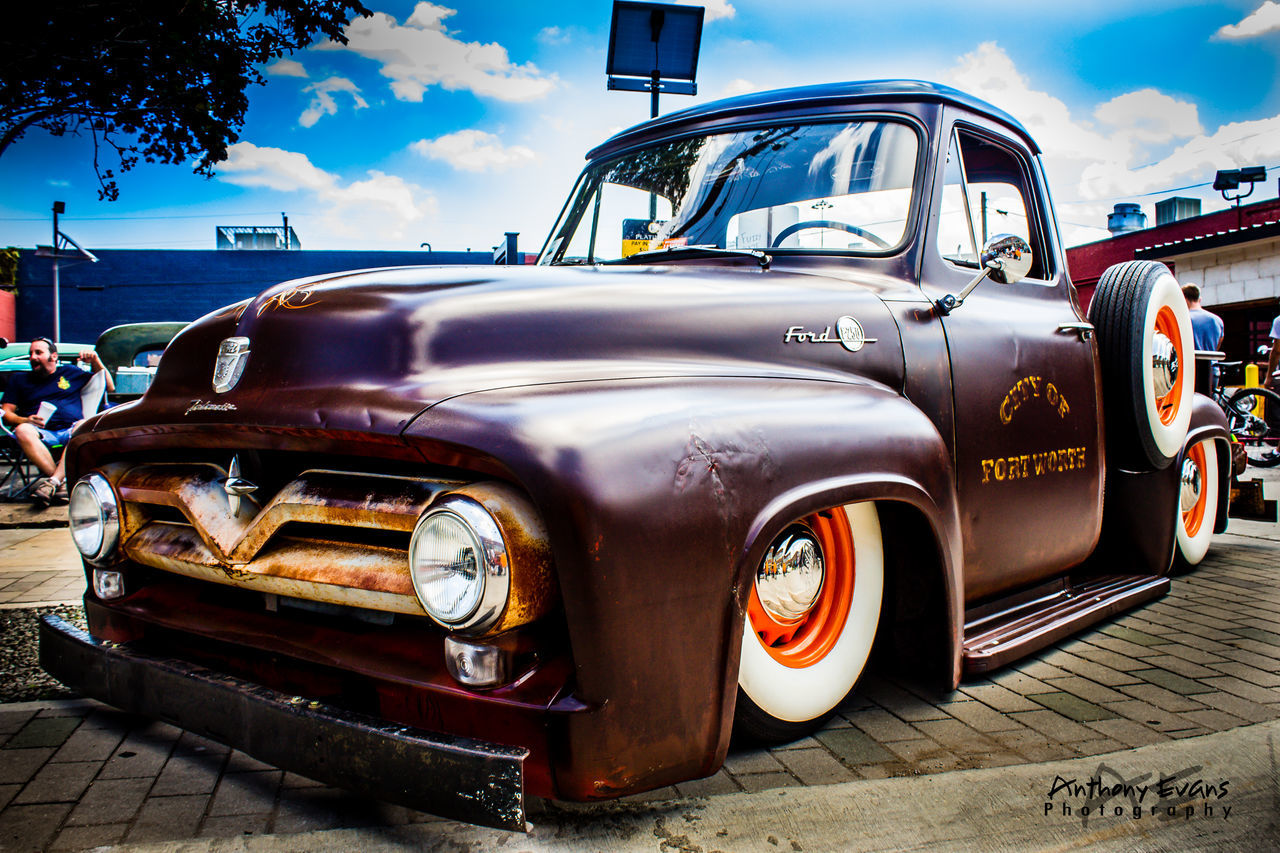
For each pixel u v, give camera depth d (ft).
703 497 5.20
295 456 6.08
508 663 4.84
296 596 5.63
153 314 126.82
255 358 6.00
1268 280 54.85
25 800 6.17
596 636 4.72
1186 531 13.39
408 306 5.80
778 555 6.49
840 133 8.73
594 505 4.69
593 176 10.14
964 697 8.23
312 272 129.90
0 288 119.65
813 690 6.97
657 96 21.71
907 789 6.22
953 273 8.64
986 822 5.82
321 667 5.57
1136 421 10.50
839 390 6.75
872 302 7.65
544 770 4.79
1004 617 9.04
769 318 6.91
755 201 8.66
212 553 5.96
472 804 4.58
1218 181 64.69
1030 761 6.79
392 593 5.14
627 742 4.86
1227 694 8.38
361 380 5.53
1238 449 18.61
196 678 5.76
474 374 5.49
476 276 6.50
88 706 8.03
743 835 5.59
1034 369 9.00
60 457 21.03
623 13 20.88
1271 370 30.40
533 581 4.79
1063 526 9.39
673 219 9.12
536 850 5.40
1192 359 11.78
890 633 7.97
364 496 5.36
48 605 11.59
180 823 5.83
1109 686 8.59
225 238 130.00
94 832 5.71
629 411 5.25
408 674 5.12
